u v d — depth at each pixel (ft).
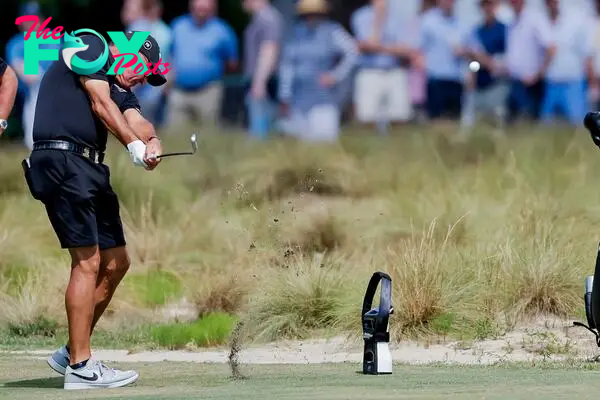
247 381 88.43
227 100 265.13
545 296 119.96
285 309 118.62
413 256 119.03
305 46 249.55
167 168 202.28
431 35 249.14
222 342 113.91
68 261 141.59
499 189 173.37
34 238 155.94
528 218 139.64
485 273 122.11
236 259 137.39
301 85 249.75
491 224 146.41
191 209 171.83
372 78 252.42
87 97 89.25
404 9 253.85
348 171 195.52
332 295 119.55
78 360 87.97
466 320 113.91
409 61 254.68
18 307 125.80
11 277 138.51
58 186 88.48
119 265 92.94
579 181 183.32
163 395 81.25
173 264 148.15
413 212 159.22
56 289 128.77
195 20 248.32
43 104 89.45
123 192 177.27
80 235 88.53
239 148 220.84
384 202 172.76
